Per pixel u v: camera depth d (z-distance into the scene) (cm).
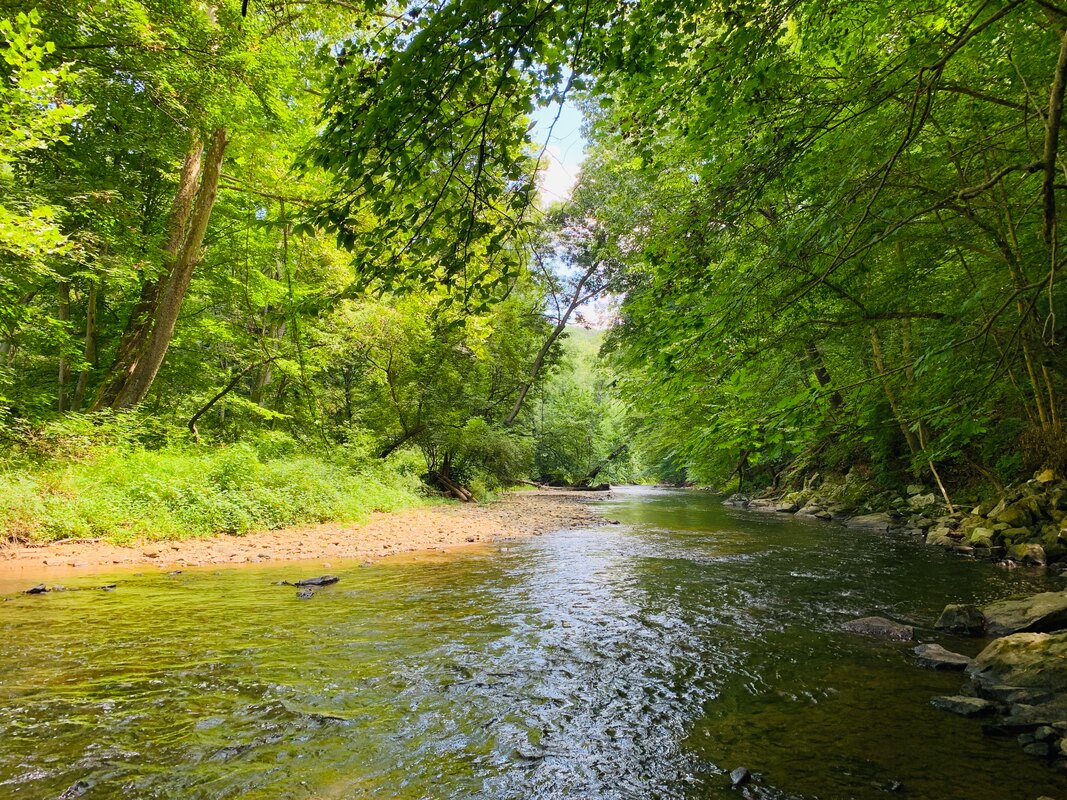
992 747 304
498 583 716
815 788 264
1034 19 521
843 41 578
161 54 1016
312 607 580
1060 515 893
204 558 828
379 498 1550
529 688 385
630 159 928
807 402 451
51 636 465
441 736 313
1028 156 547
